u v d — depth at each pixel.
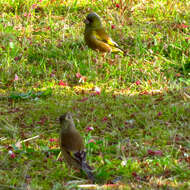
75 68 14.52
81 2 19.83
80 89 13.37
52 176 8.93
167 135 10.56
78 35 17.06
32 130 10.95
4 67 14.41
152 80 13.85
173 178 8.84
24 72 14.27
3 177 8.84
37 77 14.10
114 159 9.59
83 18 18.56
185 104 12.09
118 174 9.00
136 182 8.72
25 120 11.42
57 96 12.83
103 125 11.12
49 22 17.80
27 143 10.23
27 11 18.73
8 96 12.71
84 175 8.95
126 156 9.73
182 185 8.59
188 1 20.20
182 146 10.16
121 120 11.37
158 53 15.82
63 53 15.63
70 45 16.50
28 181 8.73
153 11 19.19
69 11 19.05
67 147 8.73
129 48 16.48
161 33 17.50
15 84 13.54
